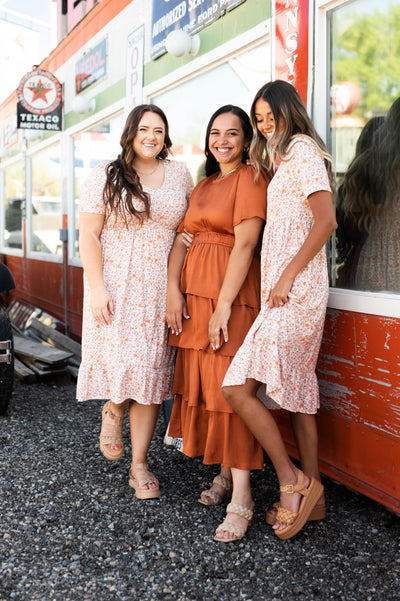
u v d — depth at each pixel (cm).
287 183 227
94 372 279
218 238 253
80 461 326
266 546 236
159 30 432
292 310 225
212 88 379
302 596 204
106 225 272
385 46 252
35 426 387
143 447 285
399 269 247
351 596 204
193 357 257
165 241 276
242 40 335
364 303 255
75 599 202
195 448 263
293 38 292
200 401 259
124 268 270
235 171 255
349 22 267
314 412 249
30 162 821
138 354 270
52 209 723
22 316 764
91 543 238
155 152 271
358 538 242
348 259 274
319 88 280
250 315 250
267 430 232
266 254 236
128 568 220
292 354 231
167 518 259
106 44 538
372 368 253
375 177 258
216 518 259
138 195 261
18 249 883
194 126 404
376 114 259
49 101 646
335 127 281
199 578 214
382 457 251
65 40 651
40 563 223
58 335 595
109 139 552
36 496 281
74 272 639
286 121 226
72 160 657
